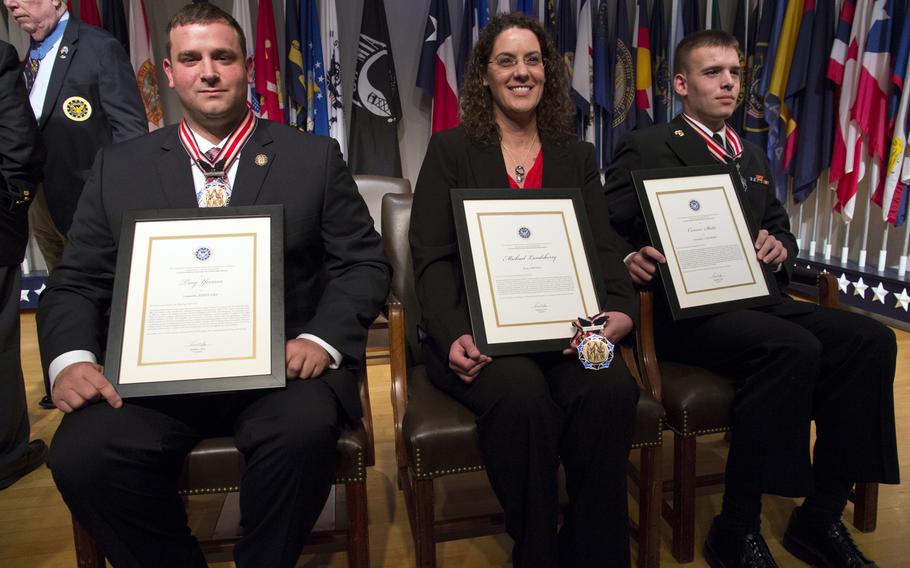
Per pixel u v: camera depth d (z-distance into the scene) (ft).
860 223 13.64
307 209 4.71
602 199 5.56
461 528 4.84
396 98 13.99
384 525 5.97
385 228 6.06
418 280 5.23
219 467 4.19
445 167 5.35
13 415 6.70
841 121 12.50
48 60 7.67
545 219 5.01
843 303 12.94
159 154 4.66
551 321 4.72
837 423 5.25
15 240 6.37
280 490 3.93
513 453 4.31
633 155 6.25
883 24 11.75
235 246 4.32
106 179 4.60
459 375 4.65
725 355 5.35
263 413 4.08
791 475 4.95
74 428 3.86
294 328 4.77
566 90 5.69
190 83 4.42
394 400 5.04
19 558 5.47
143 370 4.00
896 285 11.73
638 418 4.79
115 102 7.73
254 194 4.61
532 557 4.32
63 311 4.36
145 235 4.29
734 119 14.25
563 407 4.57
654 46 14.06
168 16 13.66
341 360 4.56
